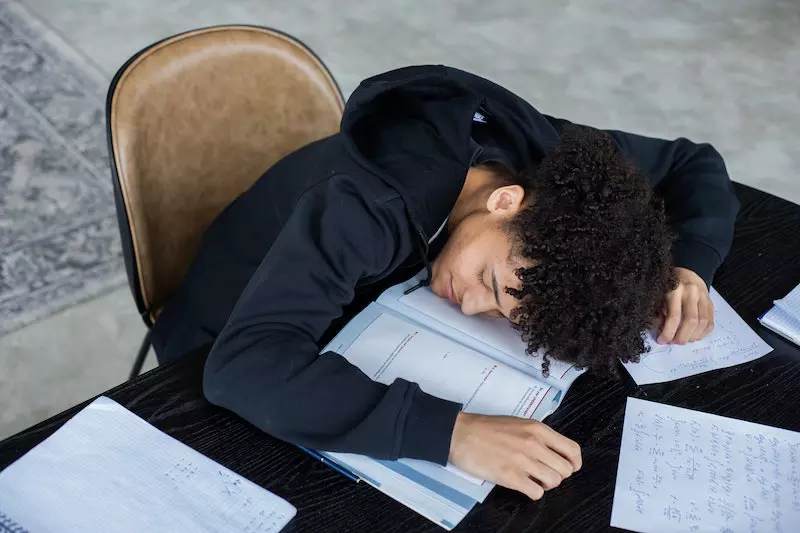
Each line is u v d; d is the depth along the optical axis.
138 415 0.96
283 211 1.29
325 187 1.05
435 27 3.31
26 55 2.92
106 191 2.42
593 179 0.98
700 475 0.95
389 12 3.38
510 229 1.00
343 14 3.35
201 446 0.93
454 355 1.05
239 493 0.88
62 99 2.74
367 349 1.05
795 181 2.66
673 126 2.87
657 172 1.37
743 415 1.04
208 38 1.30
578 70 3.13
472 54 3.17
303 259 1.01
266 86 1.38
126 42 3.04
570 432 0.99
